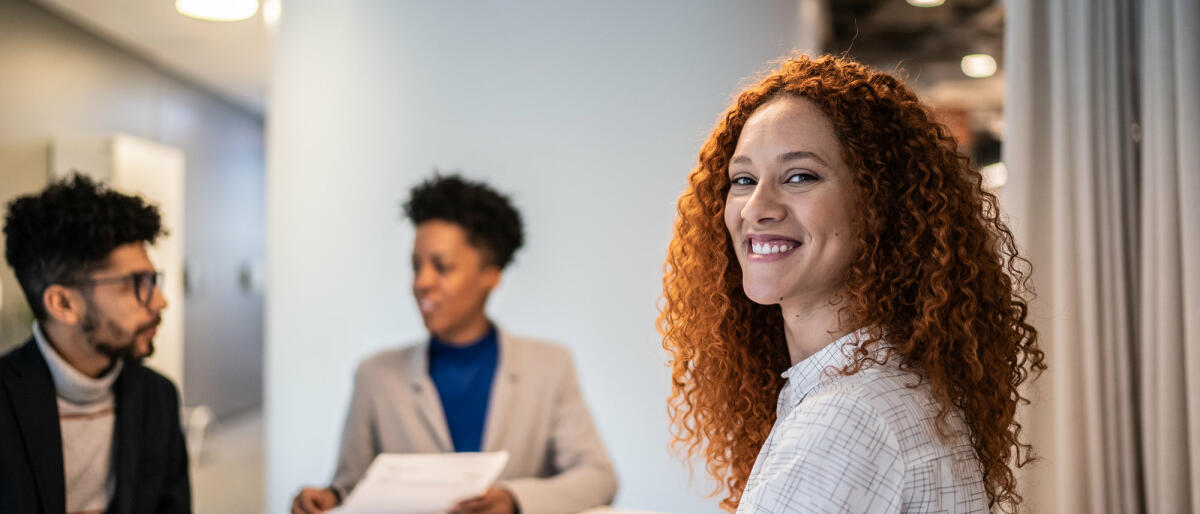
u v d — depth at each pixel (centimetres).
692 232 143
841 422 104
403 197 349
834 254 117
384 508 198
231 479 589
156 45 661
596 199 344
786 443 107
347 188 354
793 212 116
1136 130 193
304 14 361
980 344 119
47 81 571
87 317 188
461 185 262
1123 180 191
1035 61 199
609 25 345
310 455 354
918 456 104
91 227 185
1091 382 188
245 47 667
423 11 351
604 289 344
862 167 117
